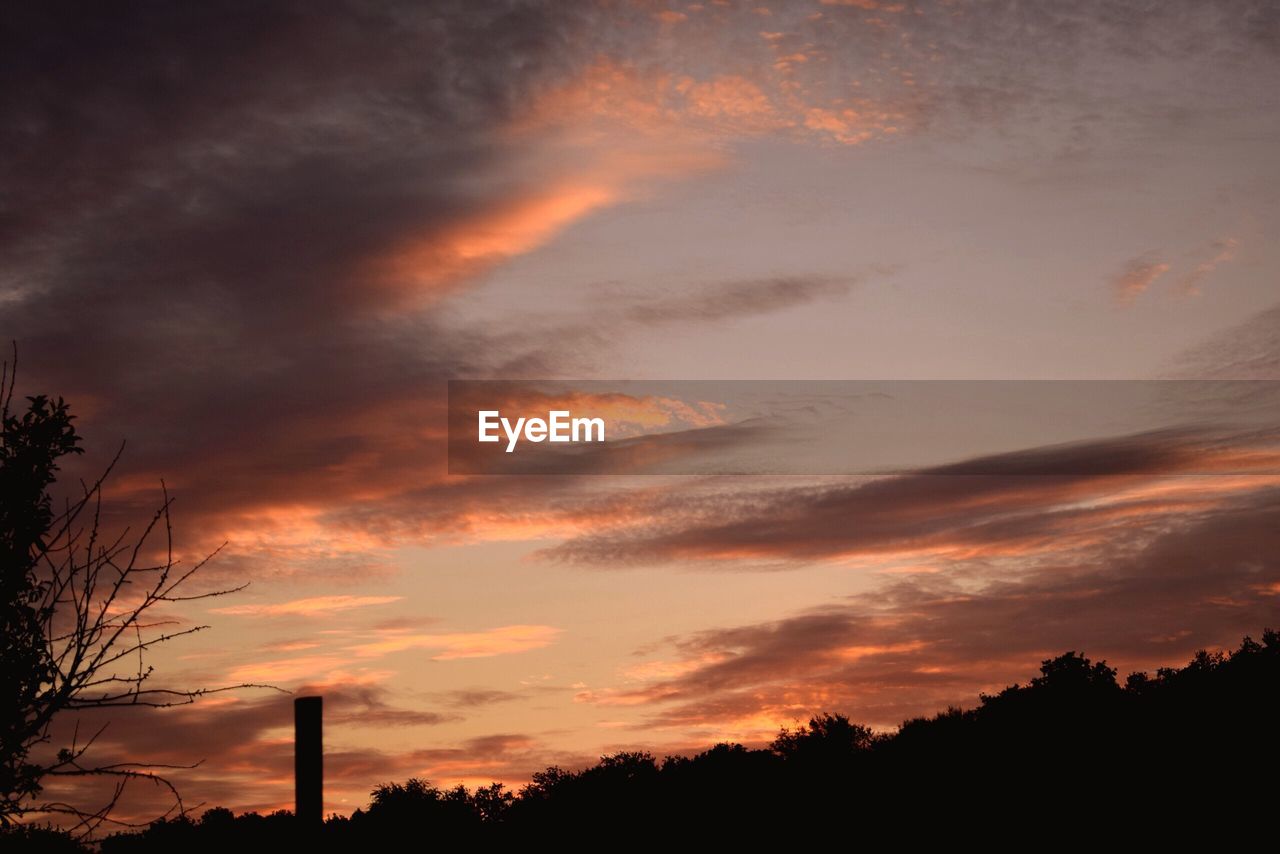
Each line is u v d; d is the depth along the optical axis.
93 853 6.50
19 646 6.45
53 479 6.86
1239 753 34.56
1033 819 33.66
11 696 6.34
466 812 38.41
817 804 39.06
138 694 6.73
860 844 35.22
